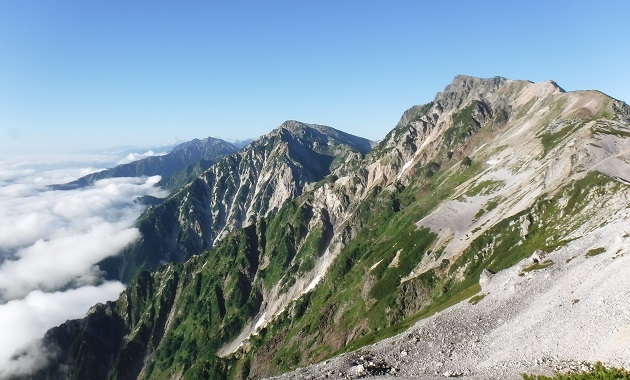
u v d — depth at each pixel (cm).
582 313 5231
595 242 7981
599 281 5788
